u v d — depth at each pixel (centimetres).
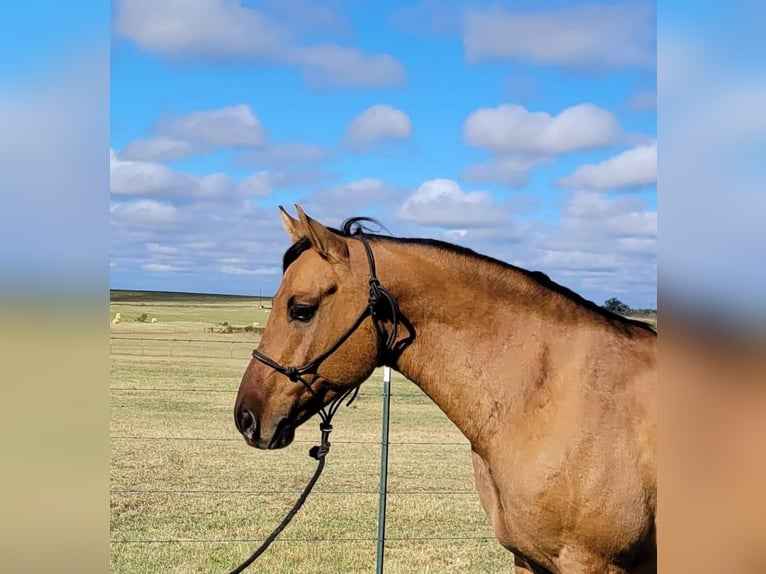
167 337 3628
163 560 599
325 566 592
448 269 321
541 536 301
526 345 313
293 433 317
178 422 1344
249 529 700
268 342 314
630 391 300
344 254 315
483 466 325
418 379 324
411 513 768
